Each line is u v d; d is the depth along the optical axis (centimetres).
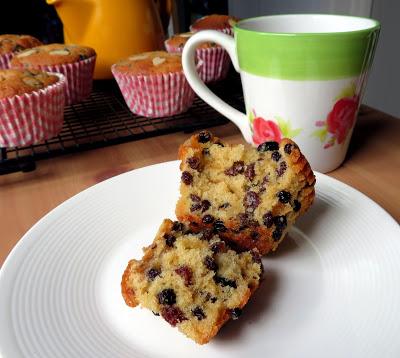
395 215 18
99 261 16
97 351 12
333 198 18
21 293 13
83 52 33
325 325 13
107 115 30
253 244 16
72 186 22
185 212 17
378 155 23
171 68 28
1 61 37
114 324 13
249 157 17
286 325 13
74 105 33
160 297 13
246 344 12
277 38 17
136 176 20
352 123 20
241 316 13
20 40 38
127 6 34
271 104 19
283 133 20
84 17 34
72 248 16
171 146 26
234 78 37
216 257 14
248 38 18
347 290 14
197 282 14
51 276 14
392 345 11
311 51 17
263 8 59
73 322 13
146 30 35
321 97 19
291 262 15
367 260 14
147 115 30
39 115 25
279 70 18
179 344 13
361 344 12
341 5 48
